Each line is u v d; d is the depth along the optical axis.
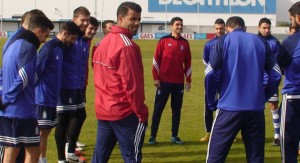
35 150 6.05
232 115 5.89
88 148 9.02
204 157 8.41
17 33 5.94
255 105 5.89
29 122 5.85
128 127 5.69
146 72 23.02
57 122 7.64
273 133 10.41
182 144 9.38
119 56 5.49
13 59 5.66
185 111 13.10
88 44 8.17
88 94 16.09
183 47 9.32
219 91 6.10
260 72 5.95
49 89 7.09
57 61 7.07
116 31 5.63
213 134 6.06
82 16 7.80
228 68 5.91
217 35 9.38
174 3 85.00
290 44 6.36
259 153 6.04
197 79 20.78
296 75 6.39
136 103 5.47
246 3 85.81
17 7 81.75
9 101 5.68
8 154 5.89
